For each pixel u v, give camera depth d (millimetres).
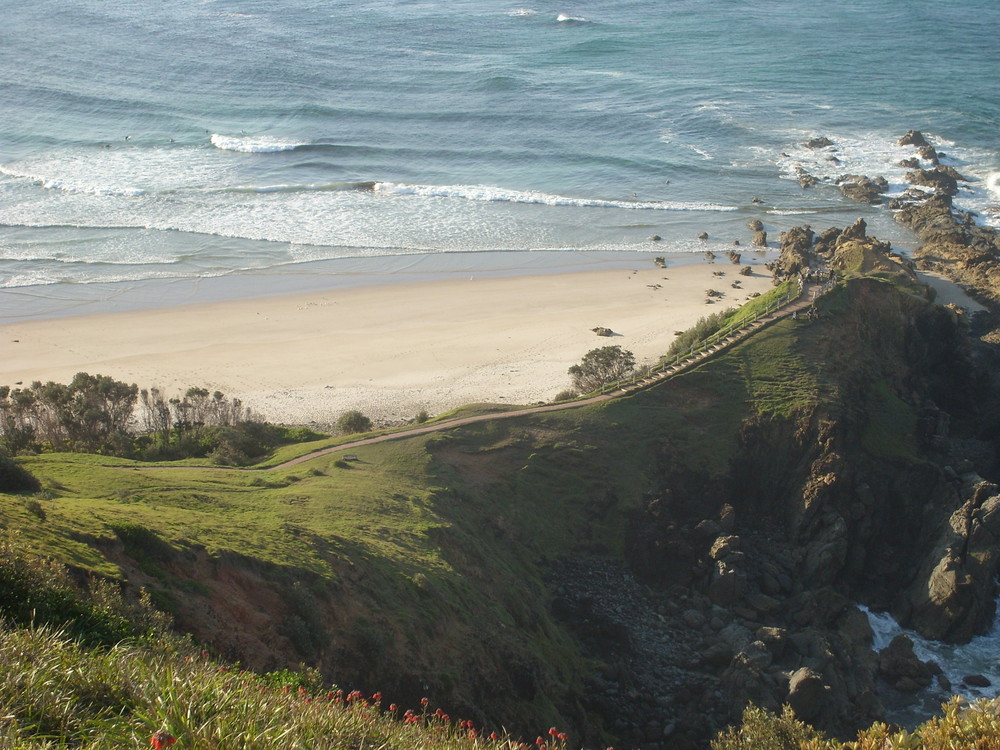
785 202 130875
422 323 94562
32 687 16797
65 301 98625
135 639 23906
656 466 61125
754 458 62719
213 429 66875
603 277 106500
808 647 49281
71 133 159250
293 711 18875
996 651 52844
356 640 36375
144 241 116812
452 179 140250
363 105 172000
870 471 61625
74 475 49281
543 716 40344
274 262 111312
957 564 54688
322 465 58000
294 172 142500
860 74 186875
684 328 91000
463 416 65438
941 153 145750
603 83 183500
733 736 37125
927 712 47875
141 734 16000
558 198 132375
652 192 135000
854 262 102500
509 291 102875
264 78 187000
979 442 73188
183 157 148875
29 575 23984
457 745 20781
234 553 36844
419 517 50656
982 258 106125
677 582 54656
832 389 65625
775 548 58125
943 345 80188
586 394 68688
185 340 89500
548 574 53531
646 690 45906
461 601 43938
